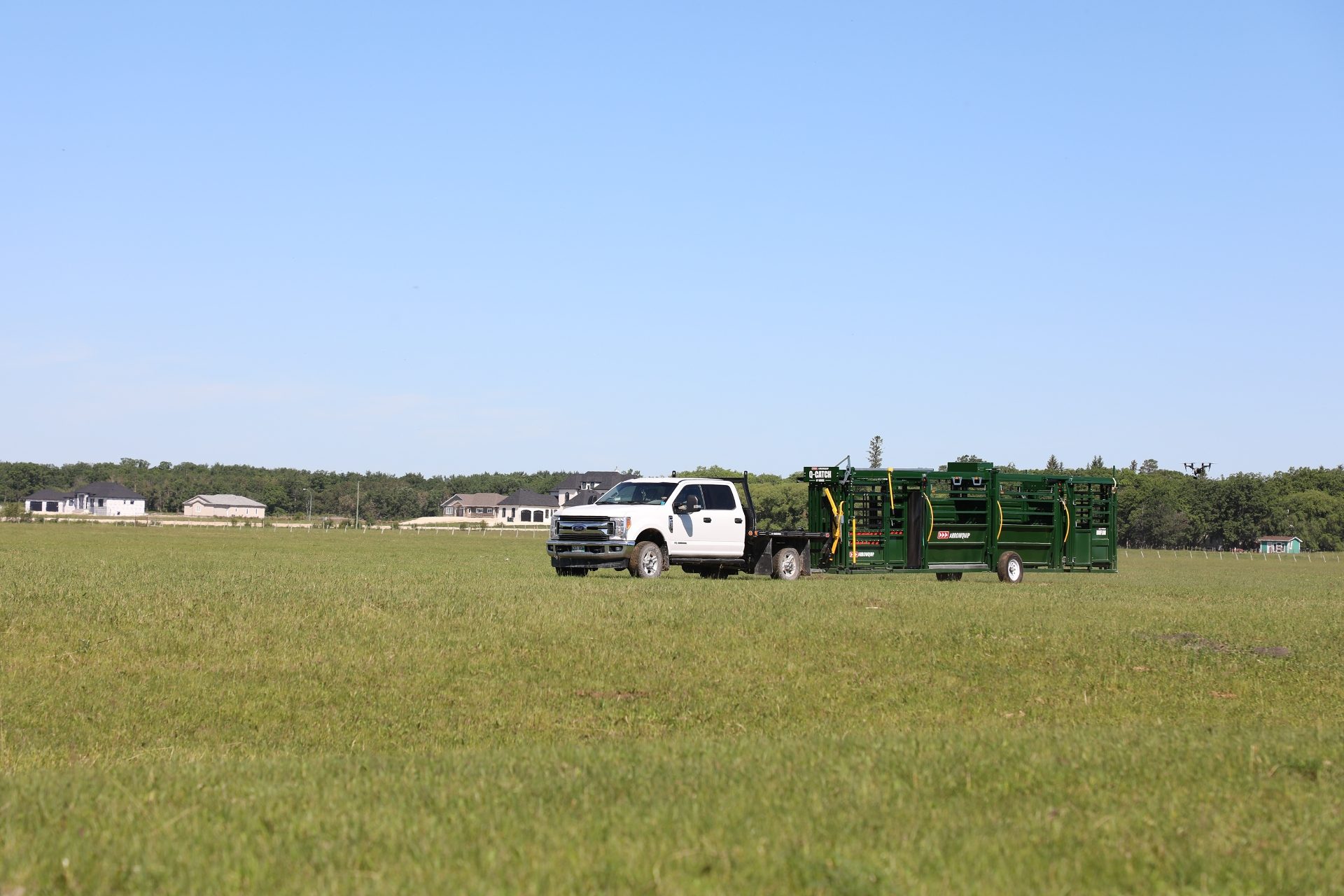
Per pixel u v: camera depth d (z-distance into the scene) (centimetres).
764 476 12225
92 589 2011
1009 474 3198
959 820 711
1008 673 1420
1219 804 766
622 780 820
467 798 765
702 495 2702
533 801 756
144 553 4403
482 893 568
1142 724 1159
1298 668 1477
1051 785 817
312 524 15725
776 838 661
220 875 599
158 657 1443
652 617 1730
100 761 998
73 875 599
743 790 783
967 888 586
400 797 767
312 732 1139
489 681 1346
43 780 838
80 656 1434
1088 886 598
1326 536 14538
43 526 10794
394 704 1247
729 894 572
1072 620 1820
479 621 1680
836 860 613
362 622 1658
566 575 2714
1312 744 986
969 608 1959
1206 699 1305
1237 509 14412
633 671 1400
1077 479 3328
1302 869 625
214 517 18525
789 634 1625
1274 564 7812
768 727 1155
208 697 1260
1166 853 647
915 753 923
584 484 19200
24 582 2162
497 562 4281
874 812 728
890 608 1952
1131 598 2303
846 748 948
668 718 1191
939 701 1273
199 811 730
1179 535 14362
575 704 1248
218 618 1659
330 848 643
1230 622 1839
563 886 582
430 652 1476
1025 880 600
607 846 646
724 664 1438
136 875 598
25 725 1150
